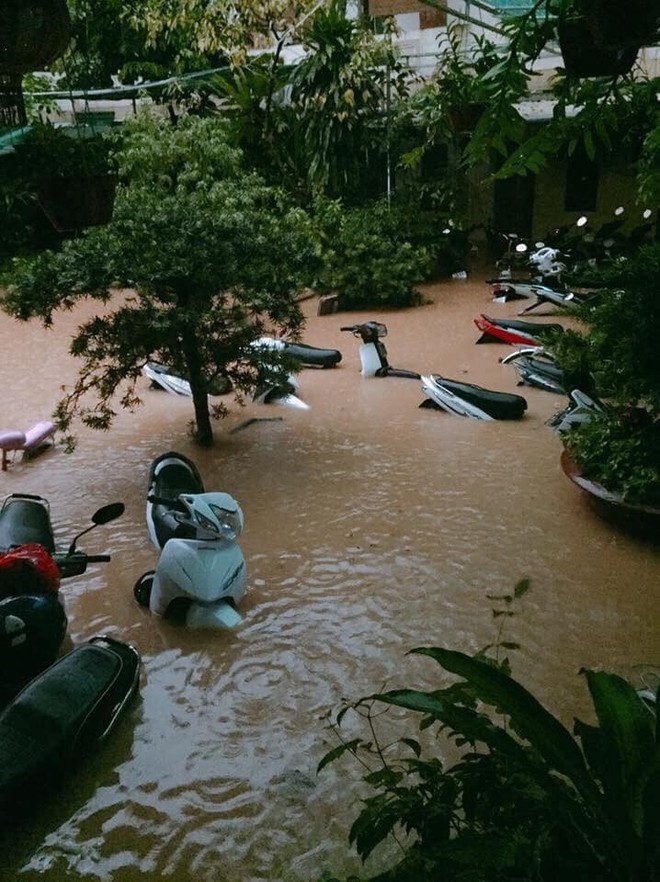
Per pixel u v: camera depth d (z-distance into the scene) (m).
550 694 4.12
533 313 12.35
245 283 6.77
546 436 7.56
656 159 4.39
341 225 13.79
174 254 6.41
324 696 4.16
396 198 15.09
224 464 7.12
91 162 4.35
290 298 7.04
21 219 16.09
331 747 3.79
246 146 15.37
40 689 3.70
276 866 3.19
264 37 15.55
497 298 13.41
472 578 5.22
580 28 2.72
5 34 2.32
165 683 4.29
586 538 5.68
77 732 3.56
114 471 7.00
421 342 11.20
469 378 9.53
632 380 5.55
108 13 16.20
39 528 5.17
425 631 4.69
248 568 5.41
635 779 1.67
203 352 7.07
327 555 5.56
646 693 3.65
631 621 4.71
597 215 15.48
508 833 1.74
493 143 2.96
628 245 13.81
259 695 4.18
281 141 15.08
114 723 3.87
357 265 13.16
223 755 3.78
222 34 13.83
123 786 3.60
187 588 4.64
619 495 5.57
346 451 7.37
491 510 6.14
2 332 11.94
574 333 7.35
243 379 7.16
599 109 2.99
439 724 3.88
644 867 1.66
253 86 14.58
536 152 3.03
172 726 3.97
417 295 13.48
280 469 7.00
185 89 15.95
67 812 3.47
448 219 15.11
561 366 7.39
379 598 5.03
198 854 3.26
